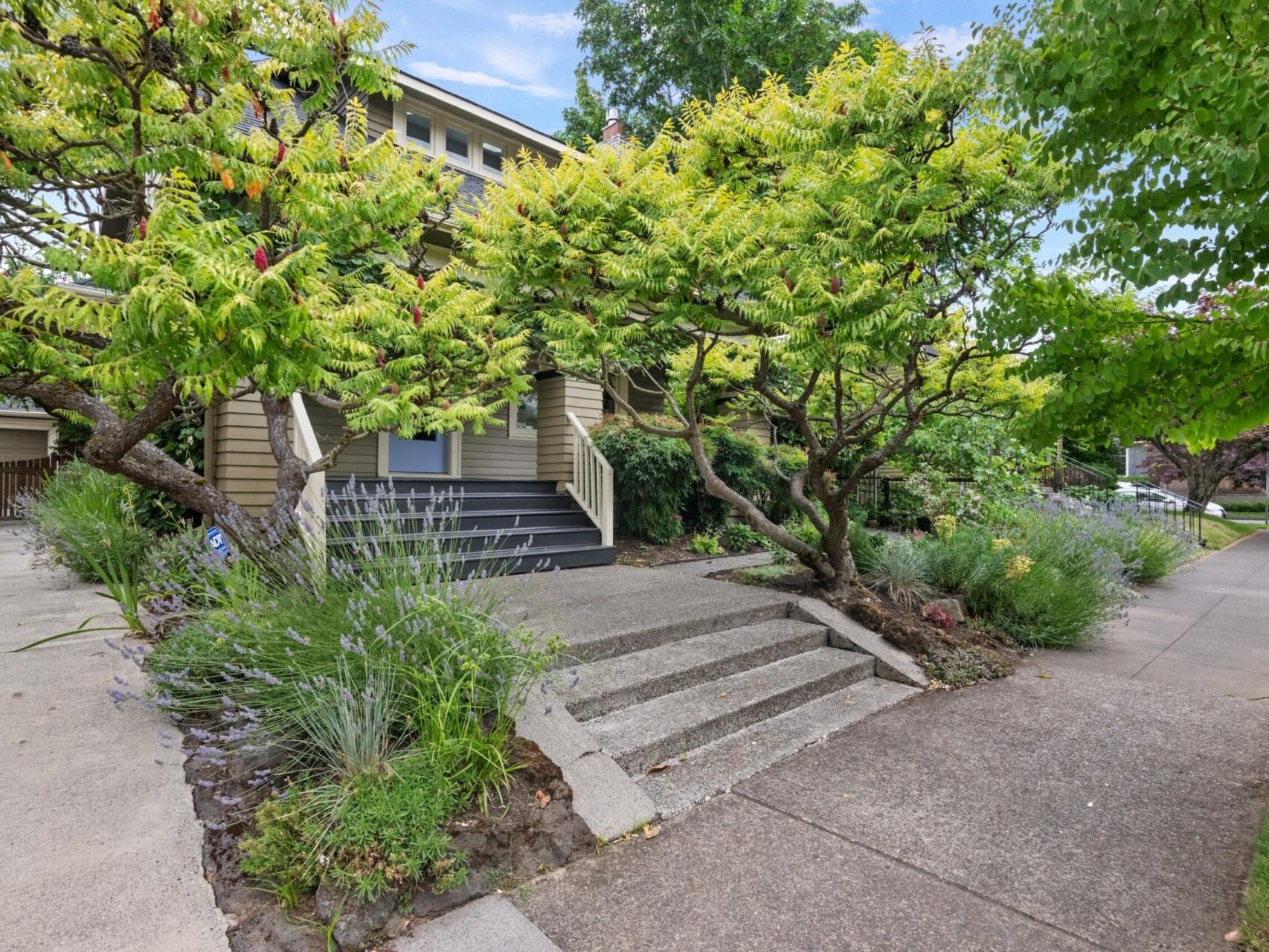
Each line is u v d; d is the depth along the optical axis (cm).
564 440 883
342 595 338
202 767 278
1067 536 707
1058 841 263
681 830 271
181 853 229
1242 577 940
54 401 402
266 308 266
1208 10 171
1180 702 428
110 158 420
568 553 732
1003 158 462
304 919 204
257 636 311
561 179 534
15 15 318
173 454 680
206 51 355
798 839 264
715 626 495
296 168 383
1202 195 194
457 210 579
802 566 682
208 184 402
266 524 406
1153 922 214
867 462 574
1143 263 204
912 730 381
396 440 909
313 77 400
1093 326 236
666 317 506
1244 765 333
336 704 262
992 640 554
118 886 211
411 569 345
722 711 370
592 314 550
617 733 333
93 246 265
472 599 340
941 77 414
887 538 737
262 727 272
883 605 575
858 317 456
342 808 230
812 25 1802
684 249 484
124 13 324
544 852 244
